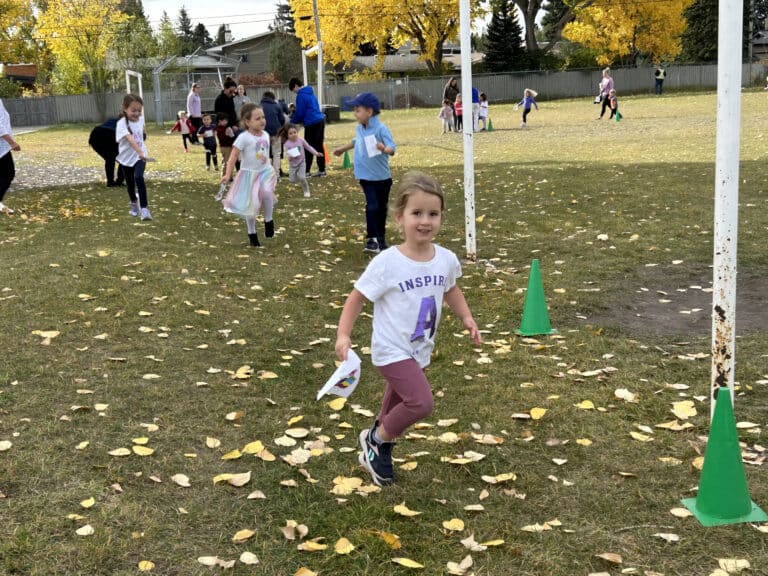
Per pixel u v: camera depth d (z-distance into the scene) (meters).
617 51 52.12
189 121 25.12
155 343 5.35
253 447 3.80
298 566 2.88
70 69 52.59
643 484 3.50
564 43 69.00
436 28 50.31
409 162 17.86
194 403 4.39
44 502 3.26
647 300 6.56
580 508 3.30
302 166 12.67
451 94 27.23
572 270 7.46
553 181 13.30
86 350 5.15
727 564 2.84
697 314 6.14
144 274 7.08
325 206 11.83
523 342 5.55
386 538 3.00
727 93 3.53
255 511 3.27
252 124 8.40
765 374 4.78
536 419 4.20
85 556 2.89
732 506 3.16
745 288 6.79
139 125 10.03
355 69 76.62
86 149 25.34
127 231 9.20
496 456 3.80
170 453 3.78
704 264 7.60
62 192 13.21
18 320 5.69
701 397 4.46
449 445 3.92
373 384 4.79
